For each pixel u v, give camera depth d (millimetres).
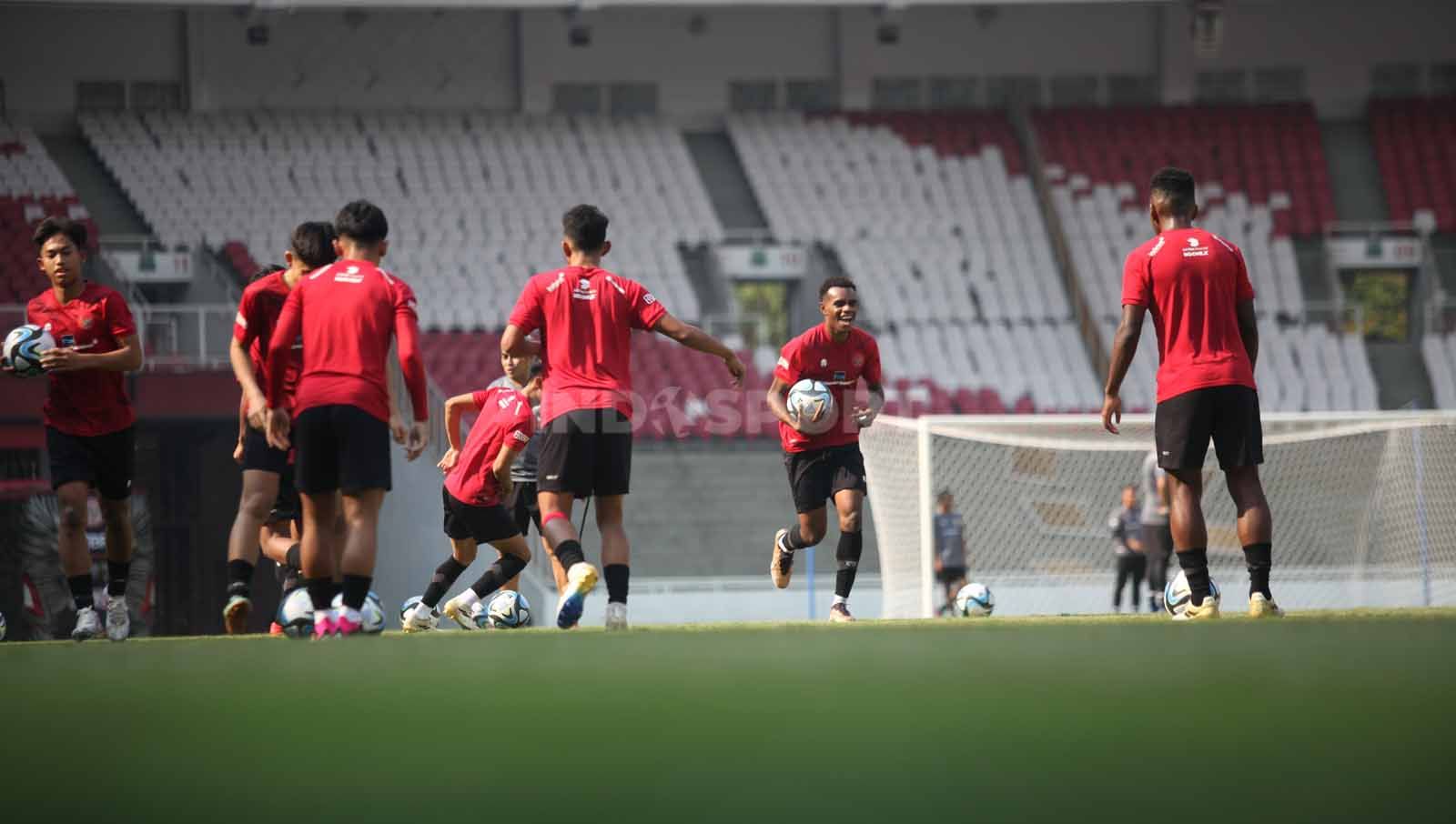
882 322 90875
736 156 100188
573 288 19906
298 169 91875
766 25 103250
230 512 77000
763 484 77312
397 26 98812
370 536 18594
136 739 6281
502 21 100562
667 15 102125
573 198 94250
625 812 4402
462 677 9156
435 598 26875
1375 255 97250
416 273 88062
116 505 24875
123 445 24734
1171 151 101312
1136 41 105188
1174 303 21047
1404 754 5344
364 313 18578
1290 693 7309
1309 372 89750
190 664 11430
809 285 93125
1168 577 53750
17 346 23531
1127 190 99188
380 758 5574
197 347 68438
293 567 26516
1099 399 87312
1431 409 89125
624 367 20109
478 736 6152
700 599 65562
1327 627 14477
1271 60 104938
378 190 92188
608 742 5879
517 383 26828
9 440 65562
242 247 86312
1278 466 54344
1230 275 21062
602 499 20016
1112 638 12453
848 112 102562
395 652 12391
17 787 5074
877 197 97688
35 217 84562
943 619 22922
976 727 6172
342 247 19328
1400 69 105688
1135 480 62094
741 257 92750
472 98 100062
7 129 88562
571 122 99375
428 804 4586
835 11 103500
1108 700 7066
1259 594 20906
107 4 79000
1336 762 5172
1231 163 101000
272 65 96750
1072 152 100875
